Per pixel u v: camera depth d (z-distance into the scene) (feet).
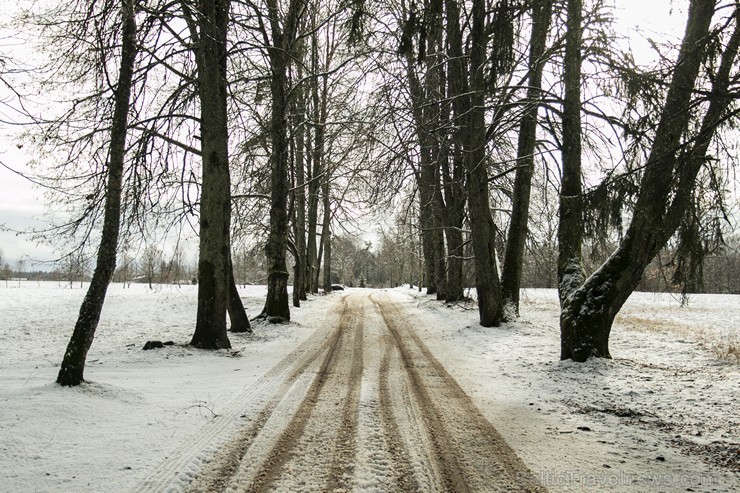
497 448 14.74
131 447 14.43
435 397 20.76
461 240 66.44
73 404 17.47
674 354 32.35
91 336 20.40
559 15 28.55
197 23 30.01
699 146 16.94
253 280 173.17
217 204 34.96
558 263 30.73
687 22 23.00
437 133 41.81
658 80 19.39
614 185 19.67
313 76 47.42
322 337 41.24
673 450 14.64
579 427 16.81
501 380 24.39
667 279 20.86
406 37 26.08
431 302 73.46
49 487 11.70
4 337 43.98
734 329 46.62
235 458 13.69
